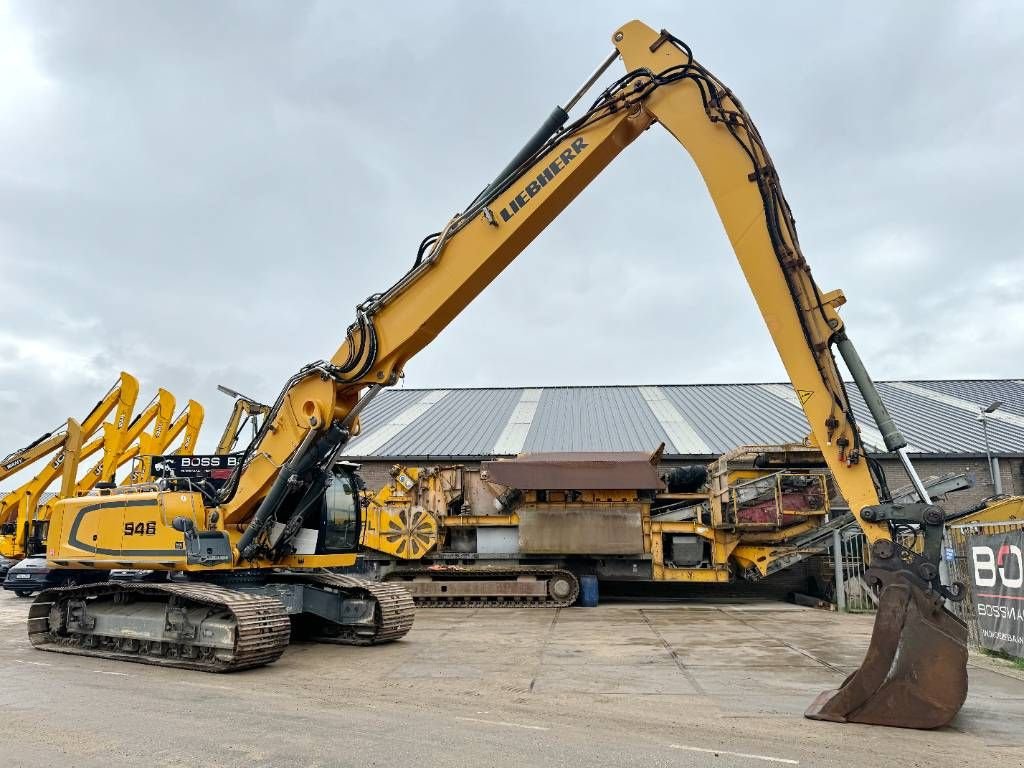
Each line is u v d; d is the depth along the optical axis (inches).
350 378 379.9
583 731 238.4
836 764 201.9
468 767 199.9
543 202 341.4
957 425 1050.1
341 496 462.6
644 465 725.9
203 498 418.0
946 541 456.4
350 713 264.5
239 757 209.0
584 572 751.7
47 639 440.1
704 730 239.5
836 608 692.1
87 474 928.9
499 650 425.1
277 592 421.7
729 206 295.9
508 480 717.9
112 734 235.3
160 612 393.7
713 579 730.8
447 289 358.0
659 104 315.9
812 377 275.3
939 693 238.4
